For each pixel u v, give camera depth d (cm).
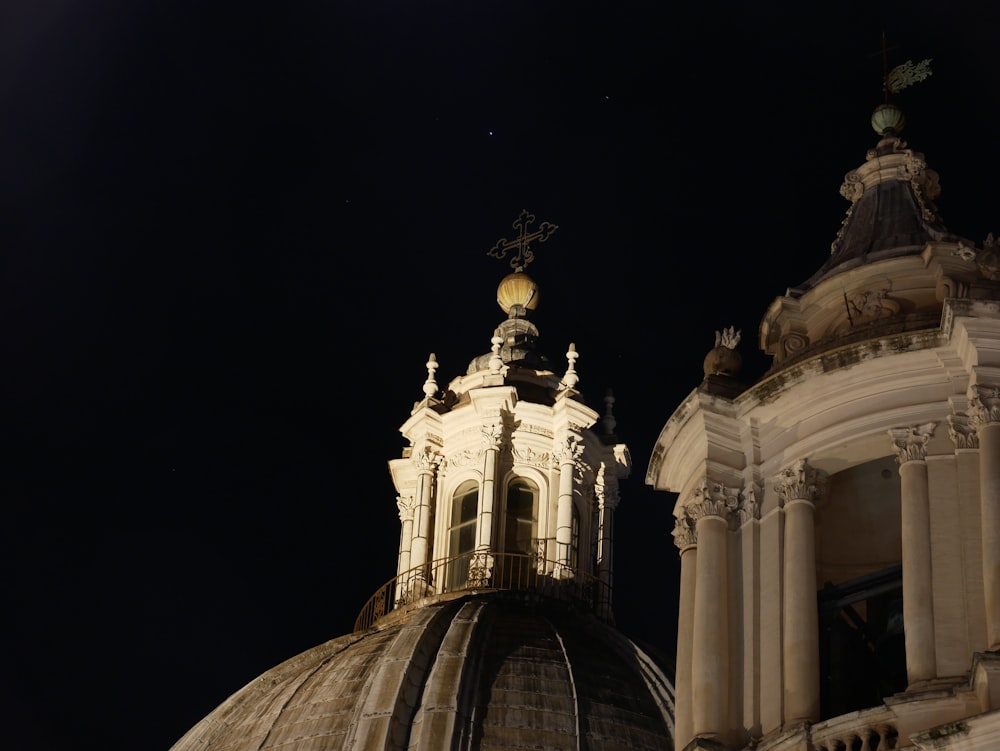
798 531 3347
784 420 3450
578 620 6400
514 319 7431
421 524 6806
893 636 3391
